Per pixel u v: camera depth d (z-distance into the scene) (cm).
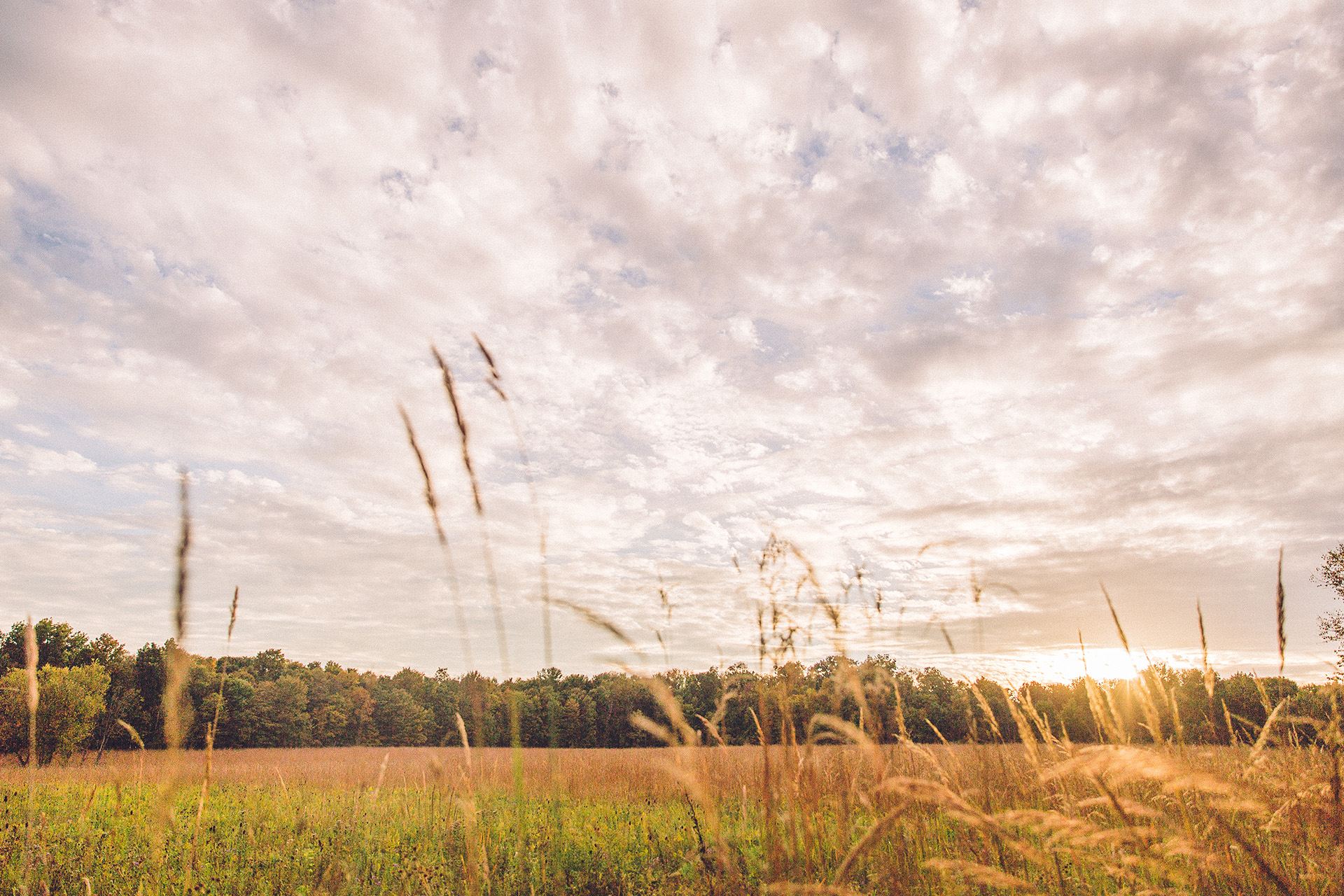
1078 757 193
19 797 633
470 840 276
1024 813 178
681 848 433
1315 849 220
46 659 4384
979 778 257
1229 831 212
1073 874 246
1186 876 207
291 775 1237
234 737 5625
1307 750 234
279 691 6259
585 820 591
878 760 217
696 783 186
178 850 426
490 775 504
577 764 725
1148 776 182
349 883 389
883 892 218
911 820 241
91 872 416
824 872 224
